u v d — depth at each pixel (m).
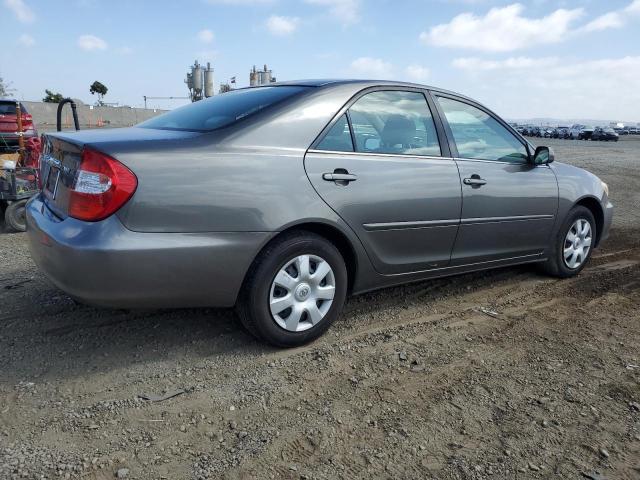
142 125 3.78
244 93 3.81
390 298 4.41
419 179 3.76
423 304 4.30
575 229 5.07
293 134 3.27
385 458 2.37
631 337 3.74
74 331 3.56
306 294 3.36
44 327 3.61
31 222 3.18
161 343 3.43
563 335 3.74
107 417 2.62
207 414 2.67
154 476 2.21
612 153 26.09
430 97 4.11
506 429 2.61
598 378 3.14
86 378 2.98
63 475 2.20
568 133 66.19
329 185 3.33
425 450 2.43
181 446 2.41
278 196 3.12
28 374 3.00
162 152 2.85
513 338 3.67
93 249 2.70
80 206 2.80
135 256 2.75
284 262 3.22
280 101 3.36
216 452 2.38
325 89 3.53
